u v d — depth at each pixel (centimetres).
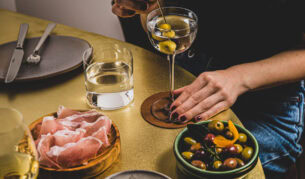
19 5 236
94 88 92
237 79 105
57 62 111
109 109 94
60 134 73
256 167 75
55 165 69
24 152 62
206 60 146
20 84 105
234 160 69
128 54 98
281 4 126
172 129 87
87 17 246
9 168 61
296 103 130
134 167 75
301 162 166
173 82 97
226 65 139
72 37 125
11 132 60
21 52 113
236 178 69
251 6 131
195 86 100
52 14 250
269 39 131
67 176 70
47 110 94
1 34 135
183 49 93
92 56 107
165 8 99
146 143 82
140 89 103
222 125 78
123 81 93
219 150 73
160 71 111
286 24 127
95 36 133
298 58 115
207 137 74
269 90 128
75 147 69
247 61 136
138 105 96
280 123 125
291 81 114
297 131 127
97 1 238
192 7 144
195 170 68
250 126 123
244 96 130
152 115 92
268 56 133
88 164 70
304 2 122
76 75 109
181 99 97
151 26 92
